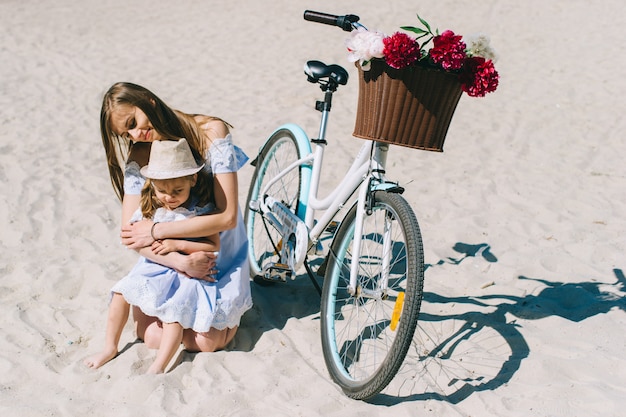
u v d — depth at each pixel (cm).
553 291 379
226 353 313
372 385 273
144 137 304
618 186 555
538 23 1133
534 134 687
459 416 276
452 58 261
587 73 883
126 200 331
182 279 312
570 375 302
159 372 298
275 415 272
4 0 1231
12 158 579
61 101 747
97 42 1007
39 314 347
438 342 335
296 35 1067
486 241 450
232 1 1299
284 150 405
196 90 808
